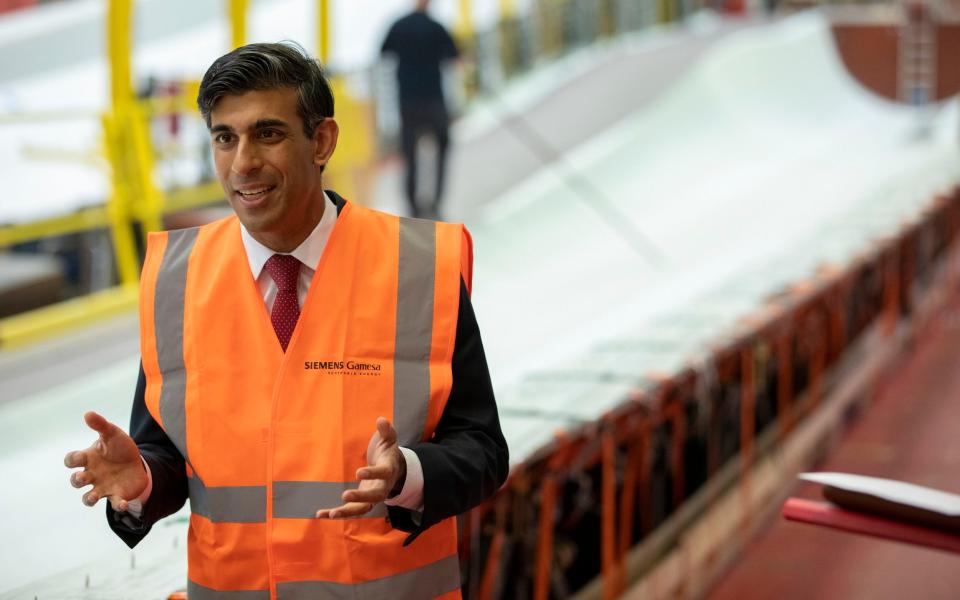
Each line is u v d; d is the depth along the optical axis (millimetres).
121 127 5531
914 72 12227
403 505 1452
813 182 9562
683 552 3477
